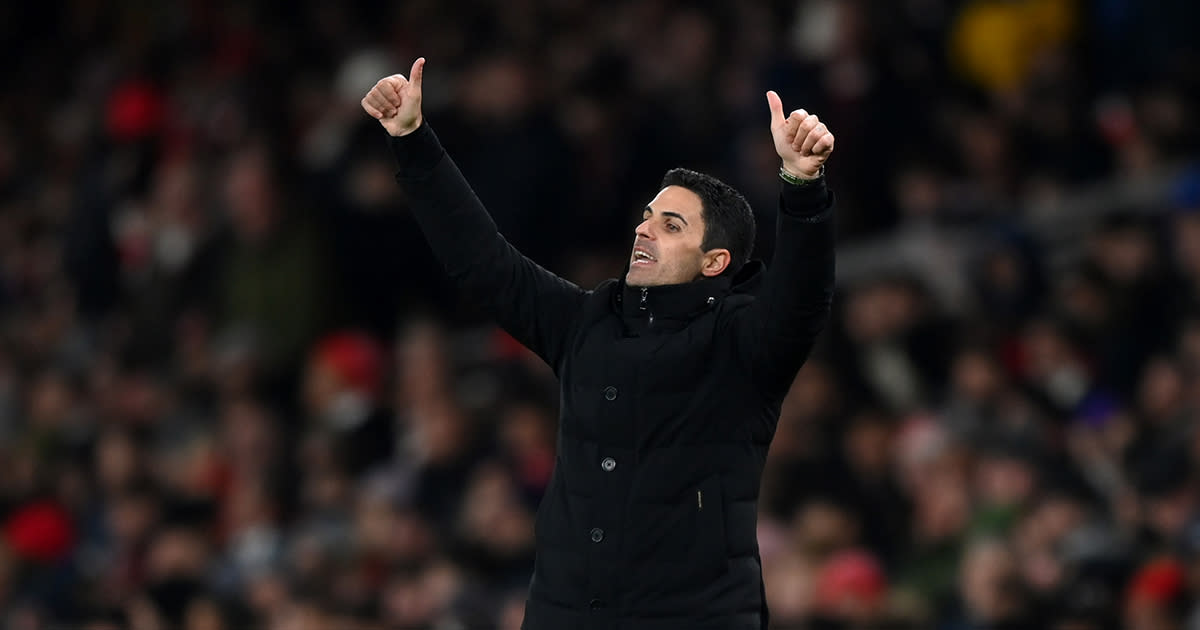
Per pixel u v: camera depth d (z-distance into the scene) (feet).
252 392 149.07
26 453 154.71
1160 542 101.91
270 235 153.99
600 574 56.24
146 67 189.67
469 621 113.19
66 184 192.75
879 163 139.13
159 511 139.54
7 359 170.40
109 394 156.66
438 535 123.24
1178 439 105.60
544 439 124.16
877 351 125.49
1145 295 120.26
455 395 137.59
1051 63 141.79
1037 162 138.41
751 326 56.39
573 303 59.67
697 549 56.18
